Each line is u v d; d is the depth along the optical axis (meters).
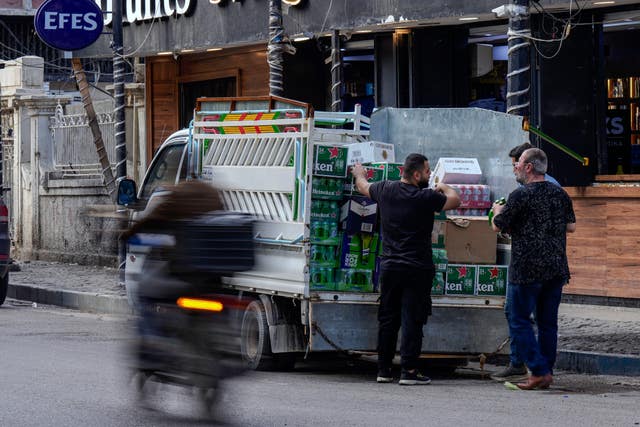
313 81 29.14
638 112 22.88
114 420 11.20
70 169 35.84
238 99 16.80
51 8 29.33
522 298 14.48
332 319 15.20
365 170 15.23
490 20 24.70
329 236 15.19
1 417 11.24
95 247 33.69
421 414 12.03
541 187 14.41
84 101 29.05
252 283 16.05
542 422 11.70
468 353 15.74
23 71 37.94
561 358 16.80
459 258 15.72
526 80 17.31
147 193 18.41
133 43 32.97
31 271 32.00
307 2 26.56
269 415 11.69
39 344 17.80
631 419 12.01
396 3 24.52
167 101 34.38
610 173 23.11
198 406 11.13
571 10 22.22
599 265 22.08
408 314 14.62
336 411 12.07
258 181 16.06
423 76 25.75
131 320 11.73
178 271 11.16
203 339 11.03
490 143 16.36
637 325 19.36
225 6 29.50
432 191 14.46
